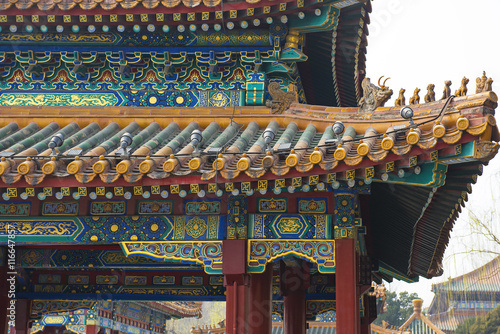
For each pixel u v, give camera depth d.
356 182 10.27
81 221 11.05
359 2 12.17
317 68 15.20
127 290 15.91
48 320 28.53
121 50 13.09
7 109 13.03
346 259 10.15
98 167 9.61
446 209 11.11
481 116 8.47
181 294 15.81
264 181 9.51
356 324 10.05
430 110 9.48
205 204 10.90
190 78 13.28
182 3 12.29
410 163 8.91
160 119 12.73
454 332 31.66
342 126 9.34
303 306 14.68
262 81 12.98
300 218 10.58
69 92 13.38
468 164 9.18
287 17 12.61
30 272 16.03
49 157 9.96
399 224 13.01
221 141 11.10
